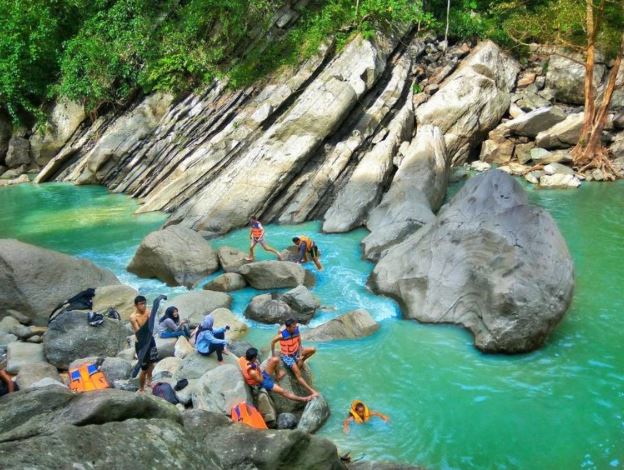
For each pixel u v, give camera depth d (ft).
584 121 70.74
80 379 28.53
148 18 85.56
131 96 86.07
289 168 61.98
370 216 56.75
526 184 68.08
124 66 84.89
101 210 67.56
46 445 12.92
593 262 45.98
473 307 36.81
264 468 20.38
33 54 86.48
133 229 60.13
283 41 81.05
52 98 89.81
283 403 29.32
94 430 13.96
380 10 79.66
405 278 40.34
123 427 14.53
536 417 28.50
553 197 62.90
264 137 64.95
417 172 61.26
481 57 79.25
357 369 33.40
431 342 35.94
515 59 85.51
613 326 36.63
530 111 78.43
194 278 46.75
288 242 54.49
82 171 81.66
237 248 53.72
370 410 29.37
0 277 39.04
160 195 66.59
